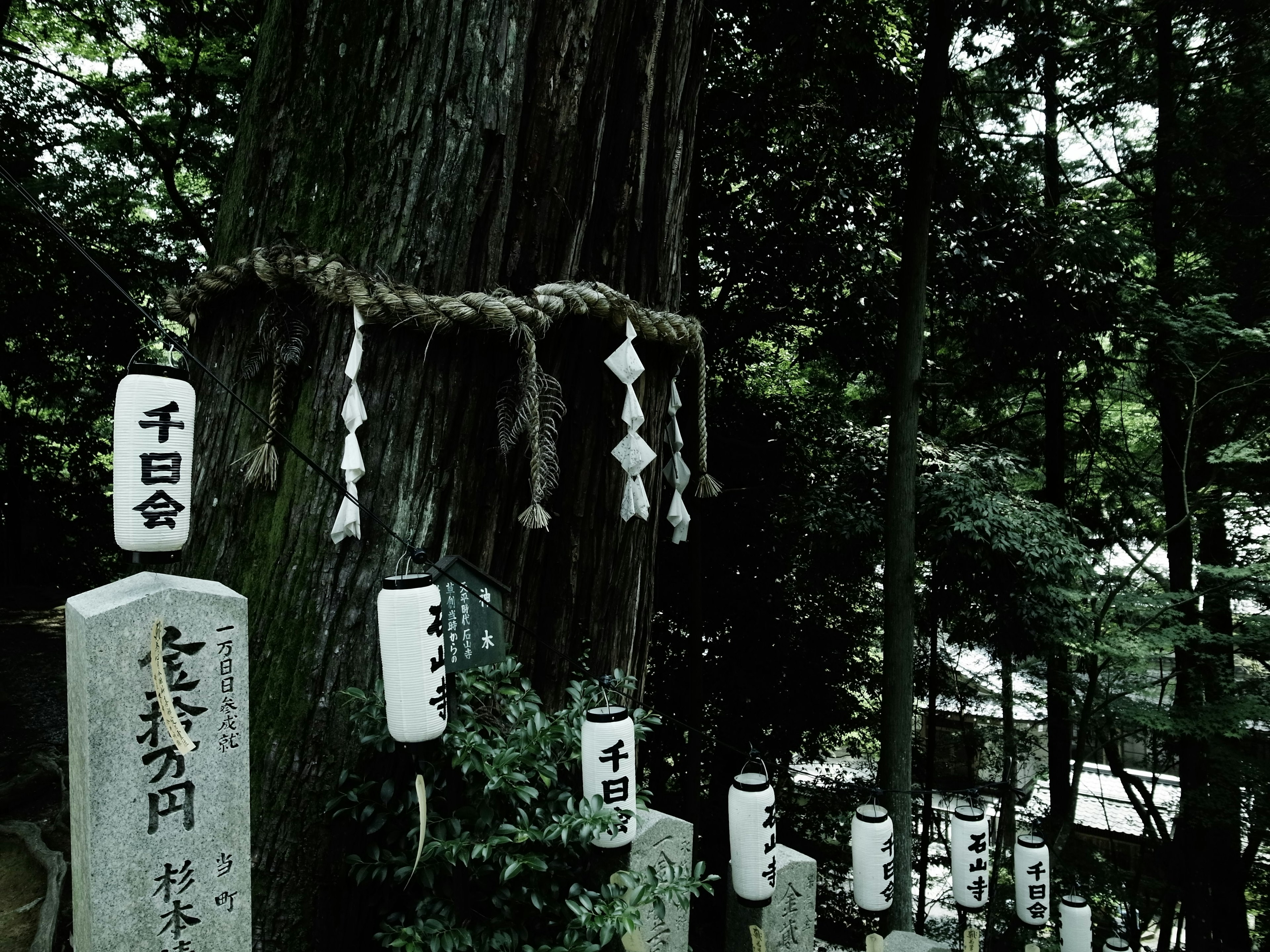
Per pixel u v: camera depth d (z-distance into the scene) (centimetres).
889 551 689
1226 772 750
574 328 295
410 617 210
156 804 182
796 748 1003
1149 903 850
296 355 263
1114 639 697
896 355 714
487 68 273
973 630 921
